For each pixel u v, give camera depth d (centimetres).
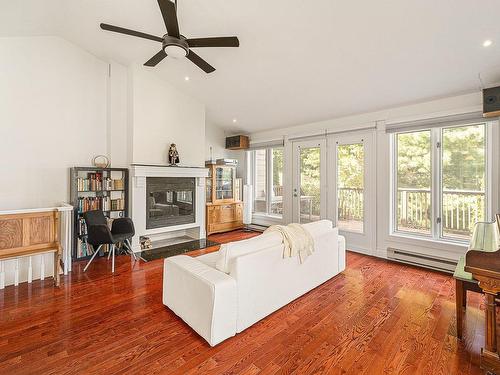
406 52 267
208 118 558
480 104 302
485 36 231
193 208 489
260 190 603
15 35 319
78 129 382
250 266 202
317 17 248
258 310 211
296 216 505
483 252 153
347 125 425
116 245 393
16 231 269
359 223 418
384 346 185
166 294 234
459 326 192
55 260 285
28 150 337
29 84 336
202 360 170
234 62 346
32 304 244
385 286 287
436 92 321
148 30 316
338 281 301
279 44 296
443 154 343
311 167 480
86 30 333
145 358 172
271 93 409
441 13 217
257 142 578
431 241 343
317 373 159
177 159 440
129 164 411
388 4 219
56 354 175
